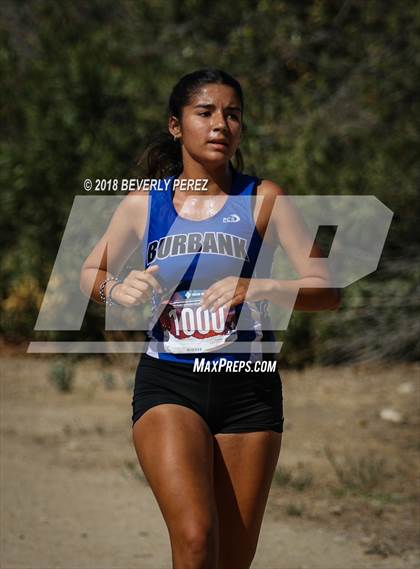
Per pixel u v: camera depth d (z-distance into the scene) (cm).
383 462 1444
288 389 1964
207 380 715
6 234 2422
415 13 2255
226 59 2380
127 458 1495
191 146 738
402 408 1805
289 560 1080
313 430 1647
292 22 2395
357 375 2066
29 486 1358
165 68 2391
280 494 1317
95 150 2259
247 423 721
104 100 2344
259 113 2294
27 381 2045
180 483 668
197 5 2473
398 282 2117
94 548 1120
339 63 2358
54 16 2583
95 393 1947
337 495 1311
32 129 2353
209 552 650
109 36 2481
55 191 2302
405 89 2256
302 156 2141
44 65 2420
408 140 2167
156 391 719
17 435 1625
